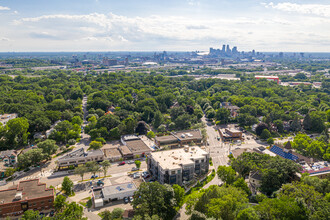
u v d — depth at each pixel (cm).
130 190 17950
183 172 19550
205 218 13462
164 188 15800
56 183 19638
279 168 17512
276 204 12975
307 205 13425
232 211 13675
